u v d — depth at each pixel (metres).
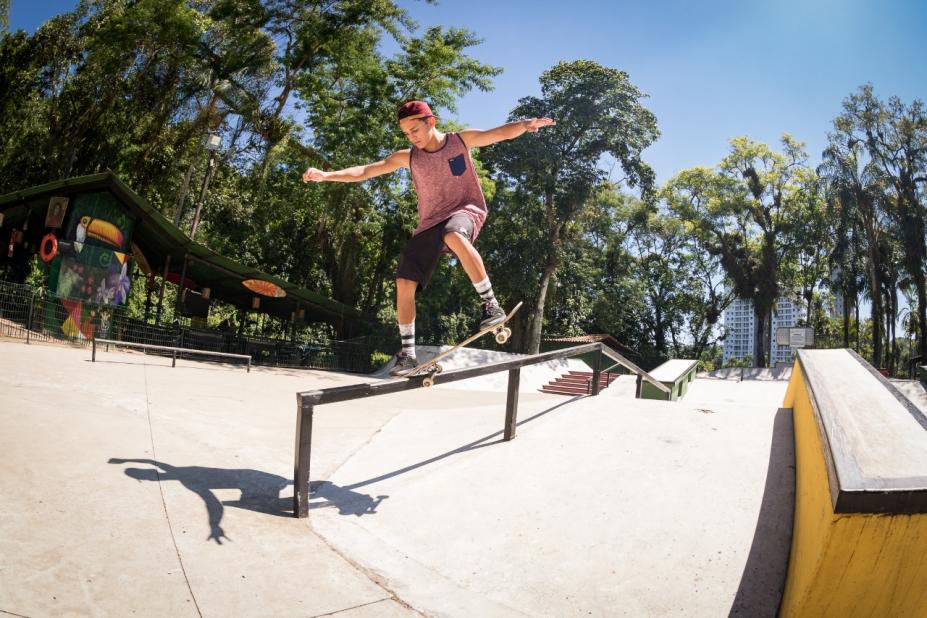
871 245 37.88
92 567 2.63
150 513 3.28
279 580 2.82
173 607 2.44
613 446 4.75
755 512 3.57
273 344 22.30
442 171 3.41
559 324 38.72
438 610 2.74
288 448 5.20
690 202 43.41
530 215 31.78
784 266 42.88
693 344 45.69
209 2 24.23
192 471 4.10
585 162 31.69
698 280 43.78
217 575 2.77
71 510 3.11
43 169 26.30
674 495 3.86
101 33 22.56
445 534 3.56
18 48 27.88
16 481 3.30
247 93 23.05
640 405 5.86
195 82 23.08
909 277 39.78
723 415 5.35
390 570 3.10
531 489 4.11
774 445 4.54
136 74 23.34
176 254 18.92
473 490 4.16
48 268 15.43
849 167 37.50
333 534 3.48
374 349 24.30
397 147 23.34
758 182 41.47
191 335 19.36
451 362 22.52
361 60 24.75
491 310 3.26
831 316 49.59
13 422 4.34
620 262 41.47
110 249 16.05
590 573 3.10
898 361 47.31
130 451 4.24
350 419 6.70
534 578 3.07
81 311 15.41
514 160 30.28
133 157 25.28
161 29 22.03
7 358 8.15
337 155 23.25
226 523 3.35
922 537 2.13
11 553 2.60
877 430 2.57
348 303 27.67
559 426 5.38
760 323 40.50
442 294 28.78
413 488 4.26
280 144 23.55
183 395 7.28
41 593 2.36
